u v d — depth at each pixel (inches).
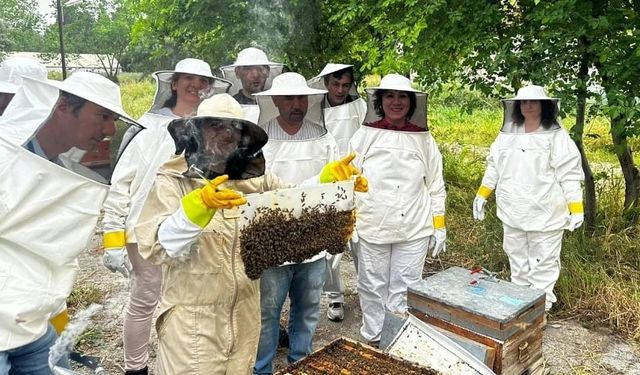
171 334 91.4
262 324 124.0
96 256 227.1
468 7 212.7
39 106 82.4
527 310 118.0
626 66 187.8
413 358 112.0
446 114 502.6
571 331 167.6
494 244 226.5
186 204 78.1
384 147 149.1
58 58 751.1
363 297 158.1
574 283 186.5
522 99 162.6
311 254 95.5
